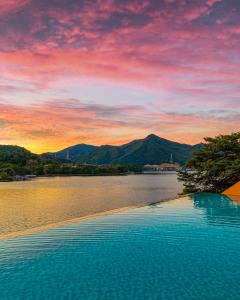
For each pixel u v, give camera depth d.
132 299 7.04
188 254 10.30
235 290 7.51
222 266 9.16
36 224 30.73
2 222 32.03
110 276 8.38
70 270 8.88
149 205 21.14
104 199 58.53
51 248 10.98
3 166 192.00
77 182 133.12
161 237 12.52
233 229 13.88
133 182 128.75
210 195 26.59
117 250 10.78
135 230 13.77
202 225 14.73
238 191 26.95
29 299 7.02
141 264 9.40
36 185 112.25
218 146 30.92
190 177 31.78
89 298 7.07
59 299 7.03
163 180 148.12
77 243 11.67
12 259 9.80
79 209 43.78
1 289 7.60
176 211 18.67
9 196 67.12
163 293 7.35
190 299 7.02
